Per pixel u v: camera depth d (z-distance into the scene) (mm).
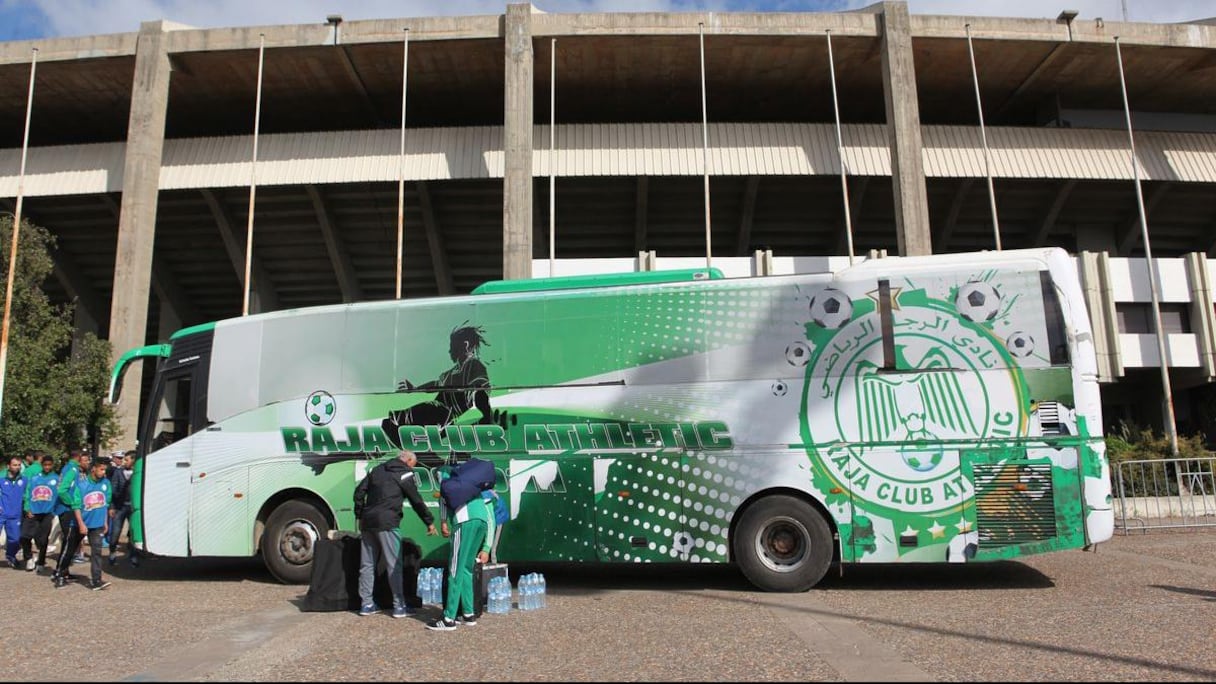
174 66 23297
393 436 9898
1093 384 8703
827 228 27422
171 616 8016
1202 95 26266
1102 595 8430
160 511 10531
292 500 10250
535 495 9445
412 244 27109
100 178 23469
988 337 8859
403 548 8367
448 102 26234
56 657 6219
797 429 9039
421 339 10078
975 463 8688
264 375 10484
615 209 26250
